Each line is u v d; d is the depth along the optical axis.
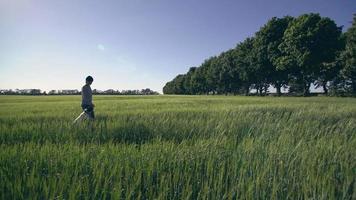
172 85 192.62
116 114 15.91
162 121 11.60
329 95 64.69
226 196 4.29
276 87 77.69
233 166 5.30
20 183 4.43
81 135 9.69
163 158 5.72
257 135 9.14
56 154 6.07
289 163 5.52
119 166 5.12
